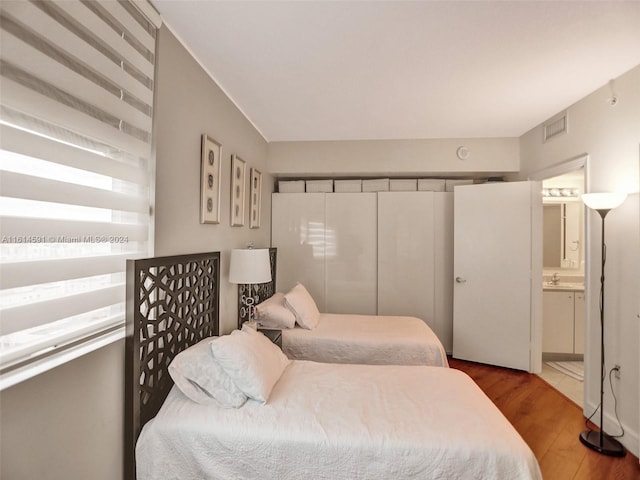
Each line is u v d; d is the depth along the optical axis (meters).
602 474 1.93
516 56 2.06
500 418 1.51
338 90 2.56
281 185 4.30
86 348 1.22
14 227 0.93
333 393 1.70
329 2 1.56
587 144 2.64
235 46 1.94
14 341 0.98
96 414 1.27
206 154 2.15
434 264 4.01
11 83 0.93
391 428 1.40
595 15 1.66
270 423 1.43
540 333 3.43
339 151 4.00
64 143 1.12
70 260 1.12
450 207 3.99
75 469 1.18
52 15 1.06
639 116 2.14
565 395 2.92
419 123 3.36
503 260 3.54
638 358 2.10
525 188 3.44
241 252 2.49
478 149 3.84
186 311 1.88
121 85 1.36
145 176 1.56
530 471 1.25
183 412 1.47
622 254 2.23
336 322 3.16
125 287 1.43
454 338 3.81
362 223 4.12
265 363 1.74
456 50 1.99
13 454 0.96
